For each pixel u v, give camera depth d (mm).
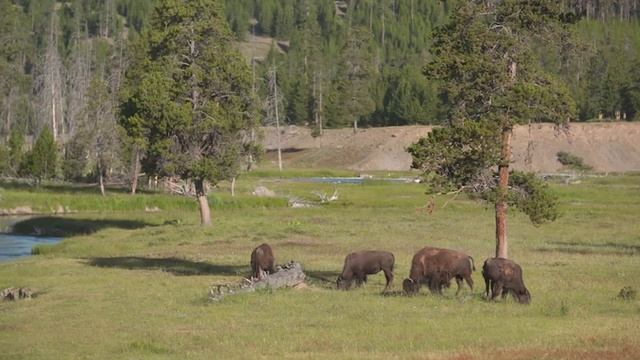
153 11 145750
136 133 134875
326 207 191125
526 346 47844
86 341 53156
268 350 48250
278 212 178000
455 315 58969
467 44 85062
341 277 73375
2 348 52031
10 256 122500
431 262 68125
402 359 44750
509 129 83312
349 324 55906
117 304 67875
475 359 44000
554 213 83438
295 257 101688
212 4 140125
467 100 83438
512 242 122438
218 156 138250
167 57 138250
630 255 104500
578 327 54094
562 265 91562
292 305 64000
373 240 121500
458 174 81875
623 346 47375
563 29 85938
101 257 108500
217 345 50156
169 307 65312
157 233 135375
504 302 64500
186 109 131500
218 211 183500
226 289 70688
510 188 84062
